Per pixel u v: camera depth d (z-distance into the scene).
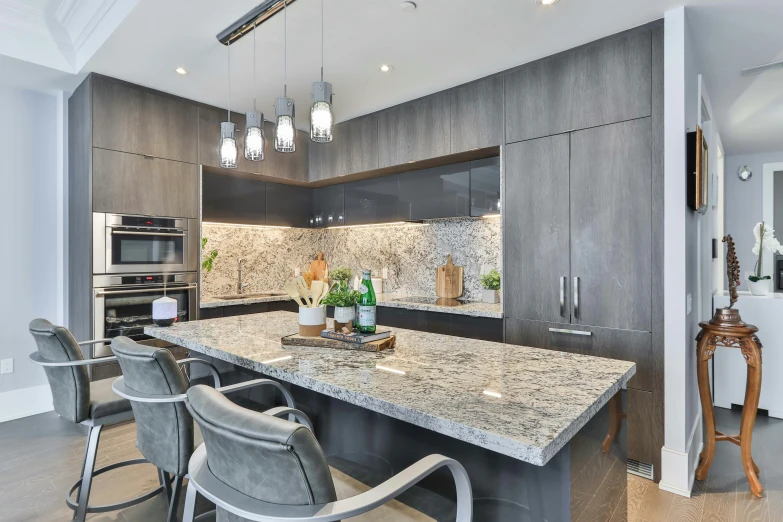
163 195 3.53
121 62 3.01
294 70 3.12
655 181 2.44
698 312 2.80
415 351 1.81
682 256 2.34
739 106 3.84
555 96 2.85
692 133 2.37
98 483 2.35
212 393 1.01
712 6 2.32
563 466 1.18
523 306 2.98
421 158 3.62
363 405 1.26
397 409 1.18
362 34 2.62
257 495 0.88
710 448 2.44
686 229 2.37
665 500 2.26
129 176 3.35
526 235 2.97
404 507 1.20
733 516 2.11
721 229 4.90
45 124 3.54
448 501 1.42
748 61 2.99
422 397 1.23
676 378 2.35
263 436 0.83
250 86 3.42
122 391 1.58
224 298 4.21
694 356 2.69
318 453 0.85
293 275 5.05
